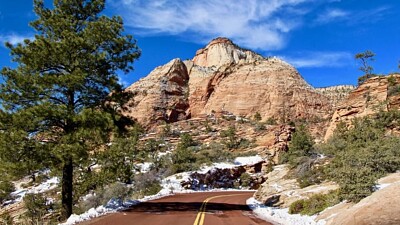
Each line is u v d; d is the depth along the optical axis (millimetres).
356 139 31172
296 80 146375
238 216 16359
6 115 16047
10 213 31328
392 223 9453
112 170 19000
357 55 76125
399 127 39219
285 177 28906
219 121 104312
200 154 62312
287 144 73875
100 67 18828
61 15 18812
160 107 137000
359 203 11977
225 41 189750
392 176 16094
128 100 19812
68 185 17672
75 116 16438
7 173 16484
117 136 18734
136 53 19672
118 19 19594
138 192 34688
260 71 147875
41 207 23062
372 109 50156
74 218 14422
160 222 13398
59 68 18375
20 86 16812
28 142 16391
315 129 104500
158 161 52344
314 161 27578
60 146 15836
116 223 13008
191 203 23547
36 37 17906
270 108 136875
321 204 16375
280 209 20344
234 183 55438
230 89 144875
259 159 64125
